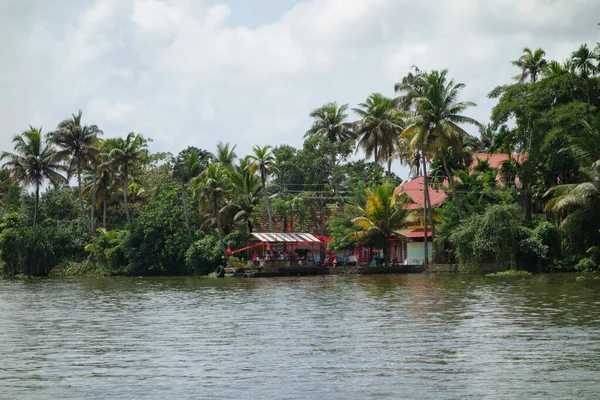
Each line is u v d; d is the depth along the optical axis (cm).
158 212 7919
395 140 8706
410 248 7219
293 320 2777
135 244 7900
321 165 9225
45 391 1582
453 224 6662
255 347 2117
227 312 3167
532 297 3506
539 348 2002
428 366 1784
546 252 5828
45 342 2284
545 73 6831
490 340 2156
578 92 6456
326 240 7675
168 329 2575
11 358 1981
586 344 2055
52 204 9581
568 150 5925
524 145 6856
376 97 8906
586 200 5631
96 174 8938
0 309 3488
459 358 1878
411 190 7812
